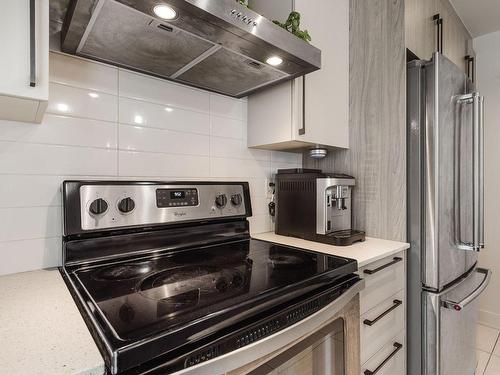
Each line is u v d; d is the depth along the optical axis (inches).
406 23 53.9
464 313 59.3
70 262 35.1
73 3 28.4
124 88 43.1
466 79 59.6
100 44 35.8
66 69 38.2
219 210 49.0
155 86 46.4
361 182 59.6
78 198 35.7
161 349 19.3
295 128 50.3
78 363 17.3
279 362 27.1
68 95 38.4
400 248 49.6
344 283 35.9
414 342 52.9
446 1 73.3
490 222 92.0
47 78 25.7
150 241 41.2
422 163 51.9
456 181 55.0
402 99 53.4
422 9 60.4
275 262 38.2
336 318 34.2
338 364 35.0
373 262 44.3
